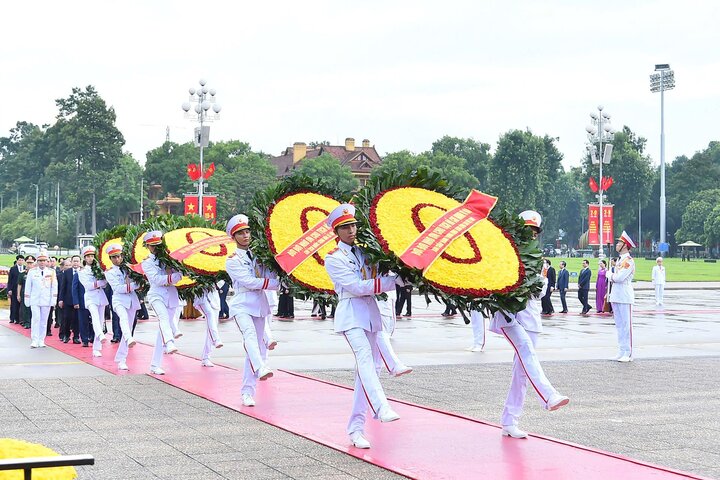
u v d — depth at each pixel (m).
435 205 9.80
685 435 10.20
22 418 11.27
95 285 19.02
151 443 9.72
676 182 146.38
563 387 13.98
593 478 8.13
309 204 12.32
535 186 116.69
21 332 25.95
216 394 13.23
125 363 16.81
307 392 13.39
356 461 8.86
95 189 127.50
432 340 22.73
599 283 33.94
